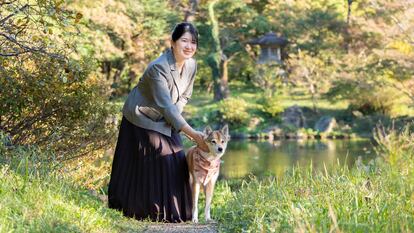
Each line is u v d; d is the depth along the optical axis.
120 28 21.77
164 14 27.66
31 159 6.68
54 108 8.69
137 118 6.55
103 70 26.75
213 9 37.38
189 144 16.39
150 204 6.51
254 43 40.59
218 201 9.45
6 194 5.28
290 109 34.56
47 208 5.31
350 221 4.99
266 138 32.41
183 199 6.69
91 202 6.27
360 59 30.91
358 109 33.38
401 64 27.59
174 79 6.48
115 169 6.67
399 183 4.97
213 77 38.25
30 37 7.88
